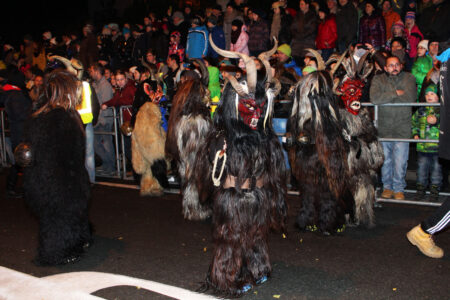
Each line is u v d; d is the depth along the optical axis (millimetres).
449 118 3883
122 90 8383
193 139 5195
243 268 3504
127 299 3607
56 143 4047
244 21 10422
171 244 4840
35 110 4223
